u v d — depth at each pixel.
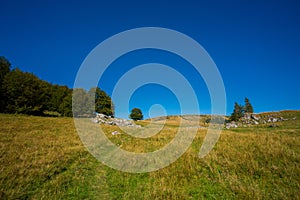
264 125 40.25
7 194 7.42
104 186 8.89
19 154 11.96
